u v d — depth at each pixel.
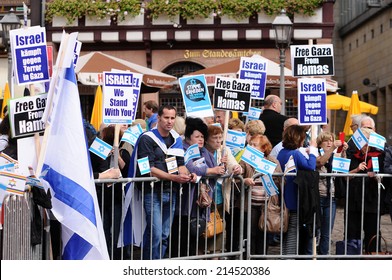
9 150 8.93
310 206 10.20
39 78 8.54
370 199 11.07
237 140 10.78
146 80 19.38
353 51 51.72
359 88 50.41
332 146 10.61
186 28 28.44
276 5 27.89
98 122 18.17
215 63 28.81
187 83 10.64
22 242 7.49
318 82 10.70
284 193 10.38
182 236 9.87
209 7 28.05
